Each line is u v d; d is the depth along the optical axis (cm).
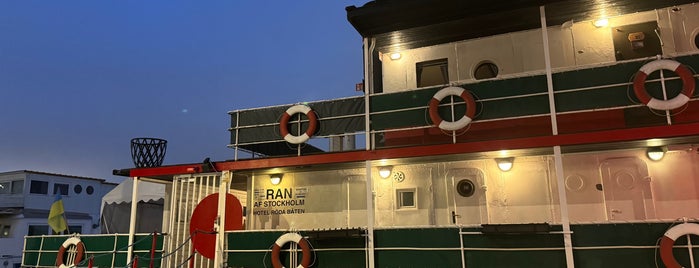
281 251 871
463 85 836
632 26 908
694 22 862
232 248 914
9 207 2488
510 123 859
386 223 966
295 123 943
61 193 2664
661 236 675
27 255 1167
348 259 831
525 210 888
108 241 1055
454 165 948
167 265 993
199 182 1046
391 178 984
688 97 697
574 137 749
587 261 702
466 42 1012
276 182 1066
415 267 790
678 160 825
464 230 773
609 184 855
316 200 1032
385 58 1076
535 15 891
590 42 925
